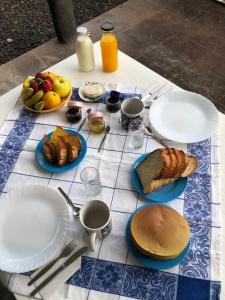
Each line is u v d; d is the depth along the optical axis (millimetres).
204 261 941
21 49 2805
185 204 1054
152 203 1055
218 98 2346
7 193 1074
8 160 1208
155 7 3043
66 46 2768
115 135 1241
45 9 3146
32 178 1153
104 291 911
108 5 3113
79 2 3152
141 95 1363
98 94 1351
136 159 1164
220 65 2545
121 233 1004
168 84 1402
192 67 2549
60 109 1358
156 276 924
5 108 1387
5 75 2623
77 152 1165
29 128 1305
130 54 2670
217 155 1164
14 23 3037
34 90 1308
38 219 1034
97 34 2832
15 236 1011
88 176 1102
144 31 2842
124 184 1110
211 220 1015
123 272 937
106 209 969
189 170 1086
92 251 975
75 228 1015
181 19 2910
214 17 2900
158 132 1220
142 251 922
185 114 1272
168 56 2637
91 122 1242
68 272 937
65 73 1510
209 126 1229
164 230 921
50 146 1146
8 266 941
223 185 1104
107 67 1469
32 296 912
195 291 897
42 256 954
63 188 1118
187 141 1187
